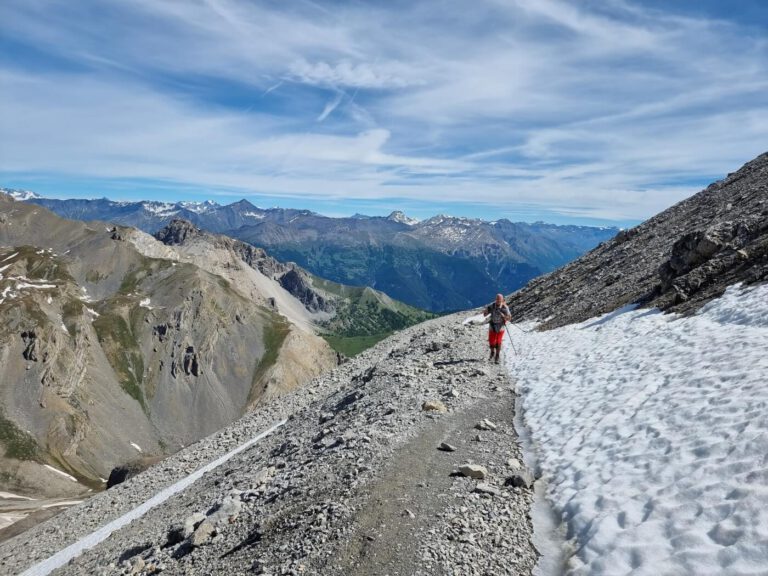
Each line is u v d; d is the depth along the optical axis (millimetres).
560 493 11297
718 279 23875
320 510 11773
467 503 11258
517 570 8953
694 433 10930
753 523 7543
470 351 31234
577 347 25422
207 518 14484
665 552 8000
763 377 11758
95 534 29844
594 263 53312
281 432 30812
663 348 18641
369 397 23469
